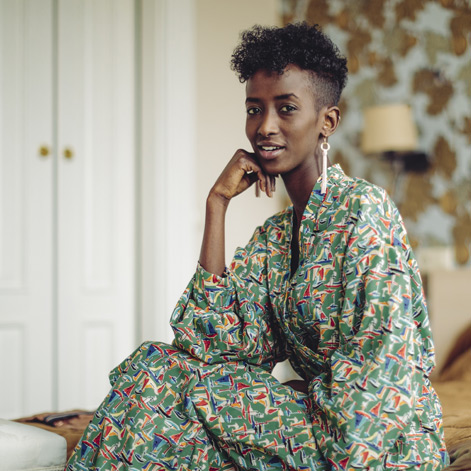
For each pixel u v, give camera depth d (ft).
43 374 10.36
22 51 10.37
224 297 3.67
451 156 11.73
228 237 11.59
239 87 11.72
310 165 3.65
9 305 10.22
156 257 10.64
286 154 3.58
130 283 10.91
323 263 3.38
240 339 3.63
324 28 12.46
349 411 2.96
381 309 3.11
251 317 3.62
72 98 10.62
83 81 10.69
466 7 11.66
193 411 3.25
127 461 3.25
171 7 10.65
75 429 4.77
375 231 3.26
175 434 3.28
